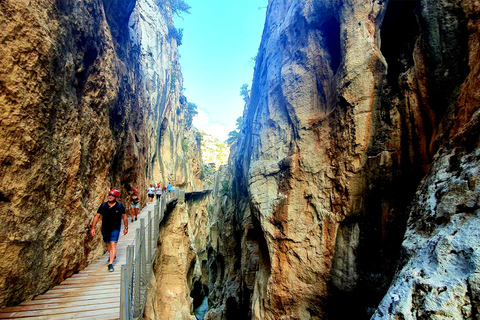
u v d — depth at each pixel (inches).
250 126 692.7
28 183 172.7
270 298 366.0
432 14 265.3
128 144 494.3
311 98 393.7
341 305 316.2
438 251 154.5
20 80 168.4
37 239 179.9
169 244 555.8
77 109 245.8
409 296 153.2
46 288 189.0
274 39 553.0
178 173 1465.3
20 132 167.8
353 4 327.6
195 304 1207.6
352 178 314.5
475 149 171.9
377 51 307.9
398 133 288.4
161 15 1321.4
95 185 279.1
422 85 272.1
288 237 365.7
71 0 238.8
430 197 190.9
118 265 251.1
